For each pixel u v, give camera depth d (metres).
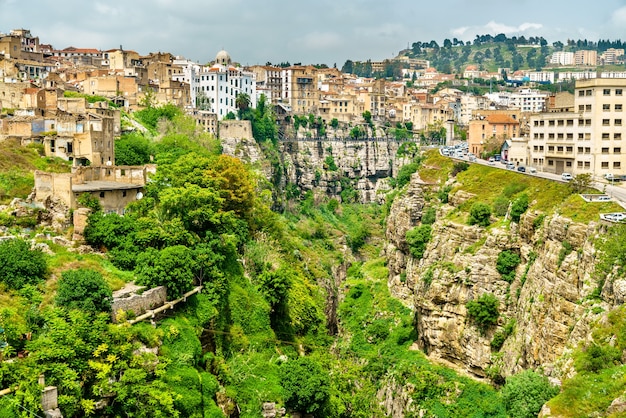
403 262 195.25
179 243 118.12
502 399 122.62
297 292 146.00
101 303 91.38
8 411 70.25
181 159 149.50
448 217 170.12
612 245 107.25
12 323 82.06
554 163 197.88
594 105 184.12
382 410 143.12
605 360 90.94
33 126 157.25
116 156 163.75
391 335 169.00
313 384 110.62
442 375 142.38
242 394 106.69
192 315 108.44
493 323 141.25
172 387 91.19
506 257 144.38
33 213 117.62
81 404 77.69
